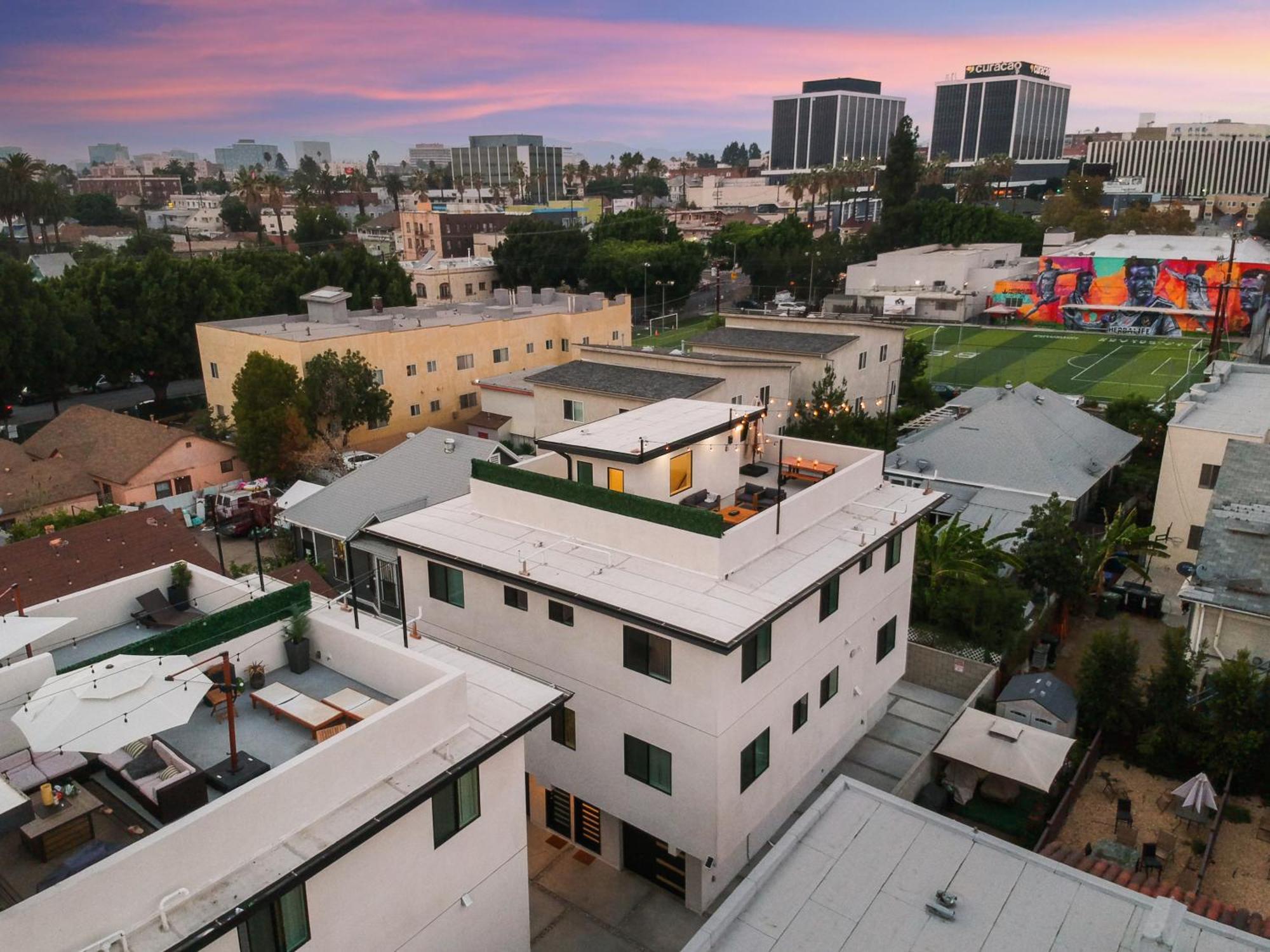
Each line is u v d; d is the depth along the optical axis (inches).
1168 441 1517.0
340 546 1535.4
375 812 554.6
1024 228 5260.8
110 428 2108.8
